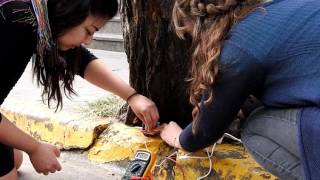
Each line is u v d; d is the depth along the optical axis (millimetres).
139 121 1917
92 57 1610
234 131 1687
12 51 1146
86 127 1956
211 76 1119
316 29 1061
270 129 1186
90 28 1231
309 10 1087
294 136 1125
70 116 2088
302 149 1083
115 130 1907
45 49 1227
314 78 1055
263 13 1105
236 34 1107
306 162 1078
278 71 1096
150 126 1695
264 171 1465
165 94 1737
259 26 1095
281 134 1156
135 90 1771
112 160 1819
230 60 1102
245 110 1407
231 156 1570
